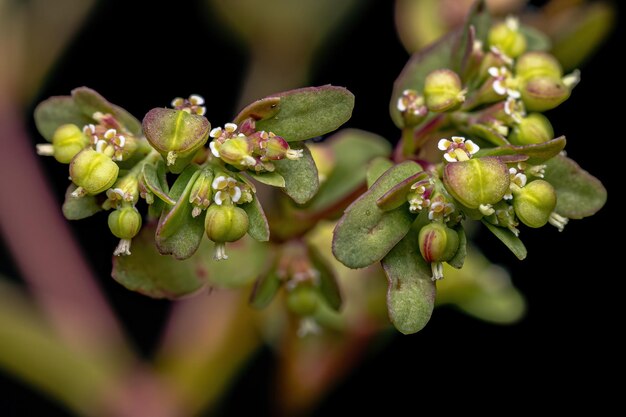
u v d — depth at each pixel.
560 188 0.09
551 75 0.09
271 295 0.10
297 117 0.09
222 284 0.09
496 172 0.08
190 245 0.08
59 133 0.09
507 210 0.09
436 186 0.09
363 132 0.10
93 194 0.09
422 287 0.08
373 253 0.08
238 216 0.08
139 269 0.09
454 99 0.09
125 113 0.09
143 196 0.09
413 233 0.09
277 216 0.10
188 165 0.09
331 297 0.10
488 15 0.09
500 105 0.09
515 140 0.09
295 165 0.09
